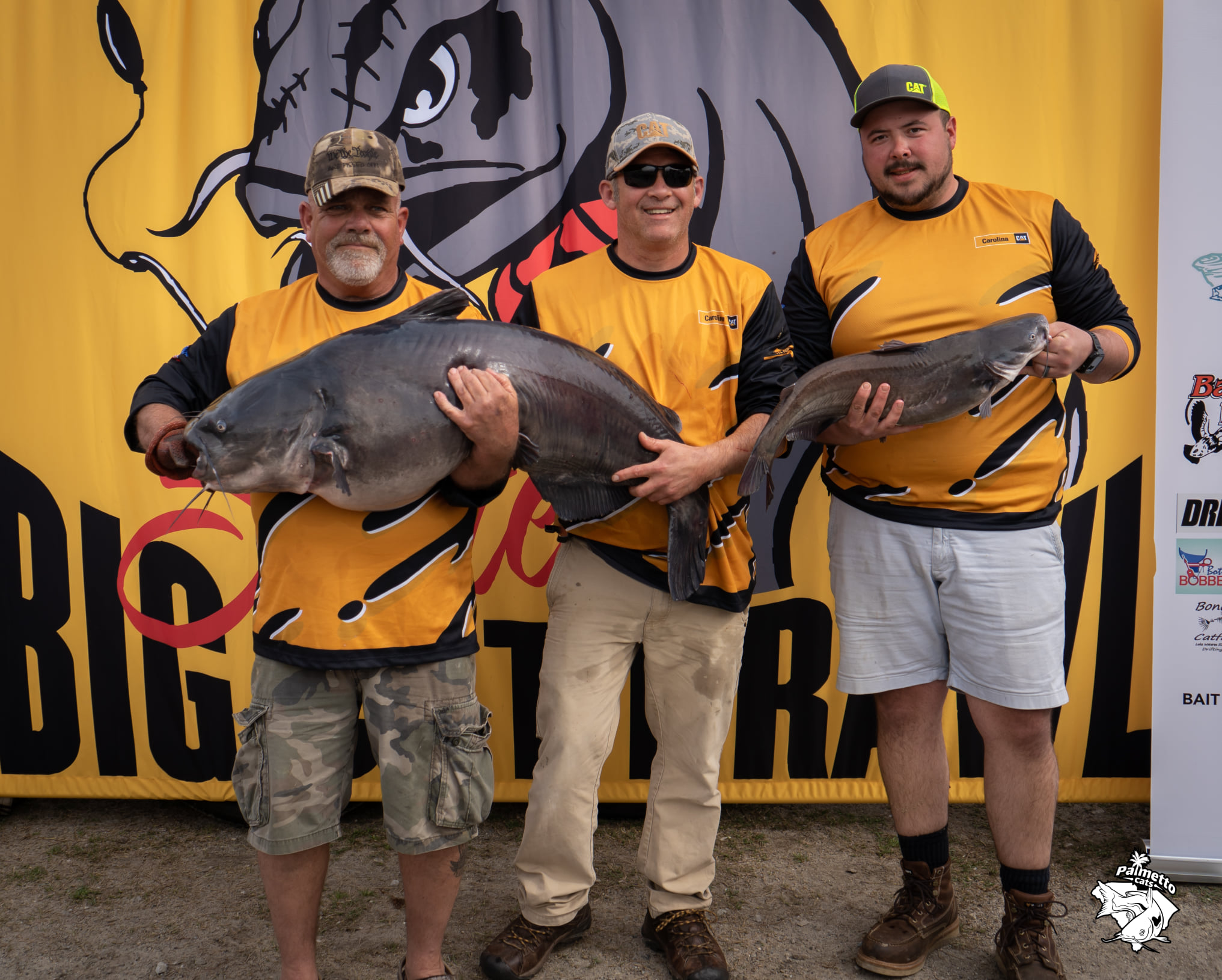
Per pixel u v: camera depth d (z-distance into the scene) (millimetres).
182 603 3049
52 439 3025
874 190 2990
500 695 3068
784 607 3068
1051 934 2271
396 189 1959
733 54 2957
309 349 1809
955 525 2273
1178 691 2660
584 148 2980
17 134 2971
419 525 1938
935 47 2934
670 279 2279
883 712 2443
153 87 2959
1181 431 2643
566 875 2330
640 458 2062
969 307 2271
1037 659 2242
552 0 2973
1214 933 2436
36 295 3000
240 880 2729
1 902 2604
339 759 1996
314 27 2965
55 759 3107
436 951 2080
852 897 2639
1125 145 2922
